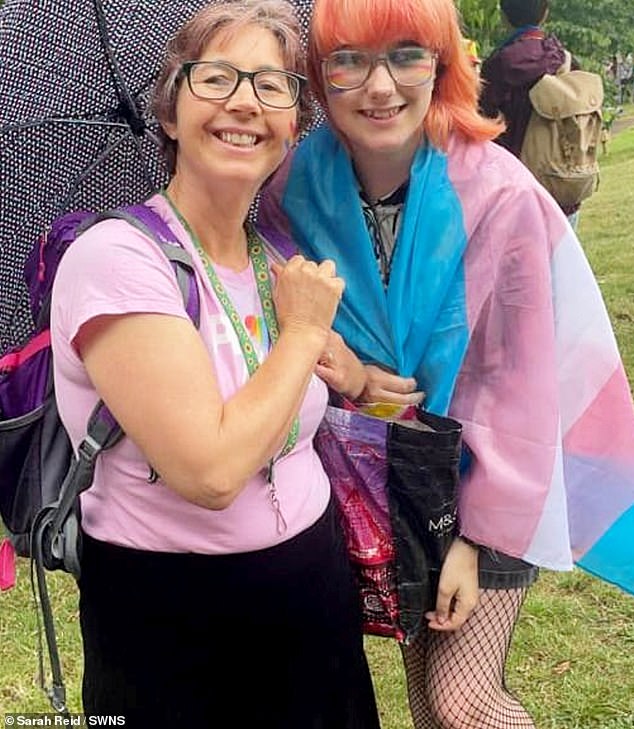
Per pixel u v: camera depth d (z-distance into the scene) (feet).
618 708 10.24
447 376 6.66
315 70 6.57
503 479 6.68
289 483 6.12
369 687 6.70
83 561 6.07
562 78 14.99
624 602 11.96
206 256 5.93
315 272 5.82
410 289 6.61
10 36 7.24
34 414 6.38
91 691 6.23
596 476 7.06
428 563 6.85
